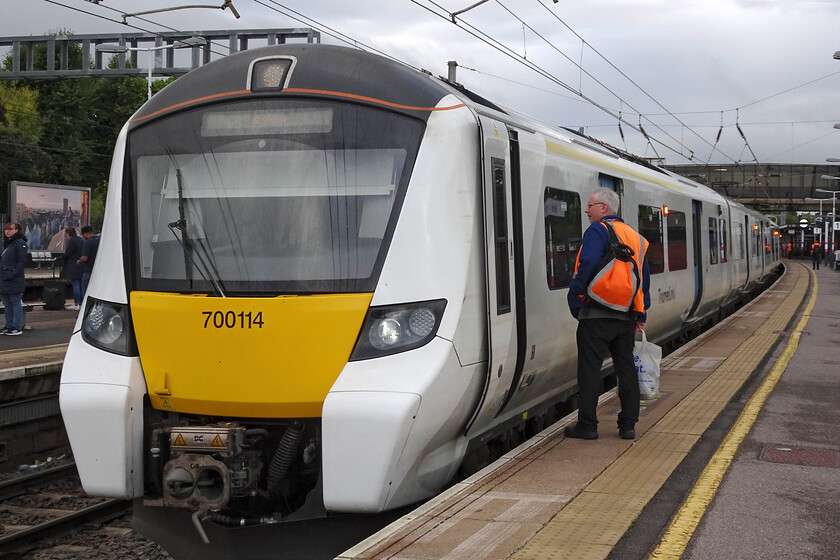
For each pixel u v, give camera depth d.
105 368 5.45
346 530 5.28
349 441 5.01
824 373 10.36
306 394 5.20
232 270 5.46
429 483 5.55
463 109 5.79
